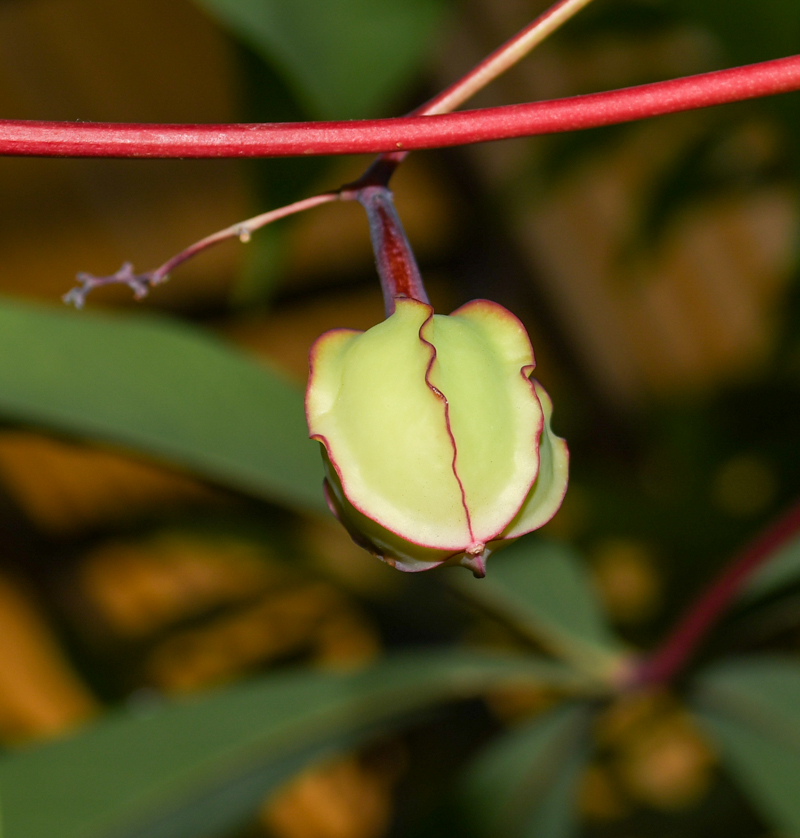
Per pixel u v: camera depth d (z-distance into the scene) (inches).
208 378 12.9
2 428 11.4
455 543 8.5
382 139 8.3
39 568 40.0
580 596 15.3
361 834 49.7
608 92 8.3
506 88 37.0
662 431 31.0
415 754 25.5
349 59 10.1
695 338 49.9
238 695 13.8
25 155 8.2
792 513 12.6
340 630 35.5
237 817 12.4
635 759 32.9
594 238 43.4
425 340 8.6
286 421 13.2
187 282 43.9
